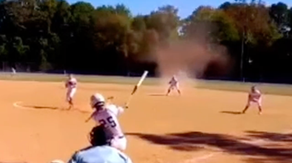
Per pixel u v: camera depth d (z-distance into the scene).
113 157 4.05
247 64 80.75
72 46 87.00
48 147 15.74
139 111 26.94
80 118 22.66
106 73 84.31
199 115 26.27
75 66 87.06
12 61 88.69
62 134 18.20
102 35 84.12
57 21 88.69
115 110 7.23
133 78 70.88
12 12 89.69
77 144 16.39
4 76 69.88
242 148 17.00
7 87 43.03
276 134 20.62
